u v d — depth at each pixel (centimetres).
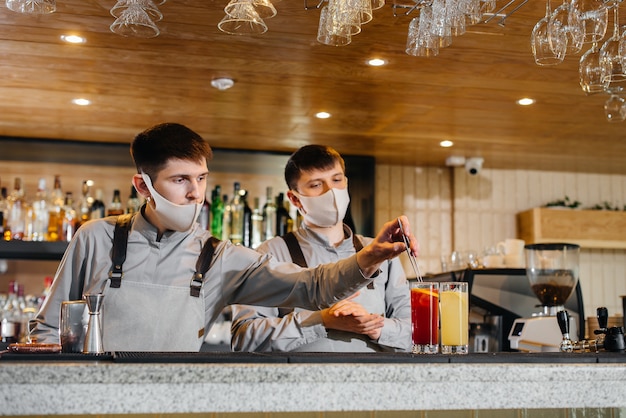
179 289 204
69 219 386
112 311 199
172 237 206
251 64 296
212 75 308
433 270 482
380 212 479
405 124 380
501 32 262
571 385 138
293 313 235
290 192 254
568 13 196
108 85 320
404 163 478
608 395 139
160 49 281
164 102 342
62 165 436
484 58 288
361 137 405
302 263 245
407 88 323
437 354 150
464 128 388
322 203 242
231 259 212
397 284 252
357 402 132
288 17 252
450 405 134
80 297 206
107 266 203
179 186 196
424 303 163
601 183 511
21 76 308
